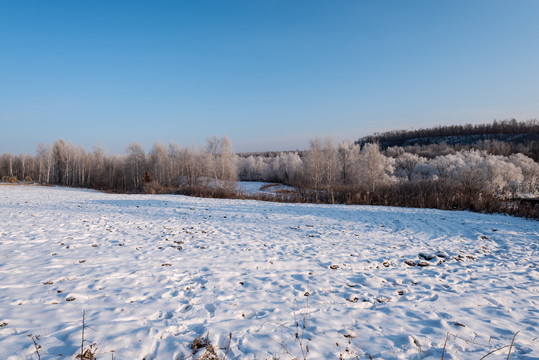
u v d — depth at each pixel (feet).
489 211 64.90
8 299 14.61
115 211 57.98
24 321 12.26
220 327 12.78
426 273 23.70
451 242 35.96
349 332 12.82
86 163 229.45
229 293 17.52
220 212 60.85
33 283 17.28
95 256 24.40
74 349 10.23
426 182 103.04
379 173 140.05
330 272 23.06
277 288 18.89
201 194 113.91
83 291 16.43
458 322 14.08
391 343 11.87
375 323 13.97
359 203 88.84
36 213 49.75
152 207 66.44
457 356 11.09
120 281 18.53
